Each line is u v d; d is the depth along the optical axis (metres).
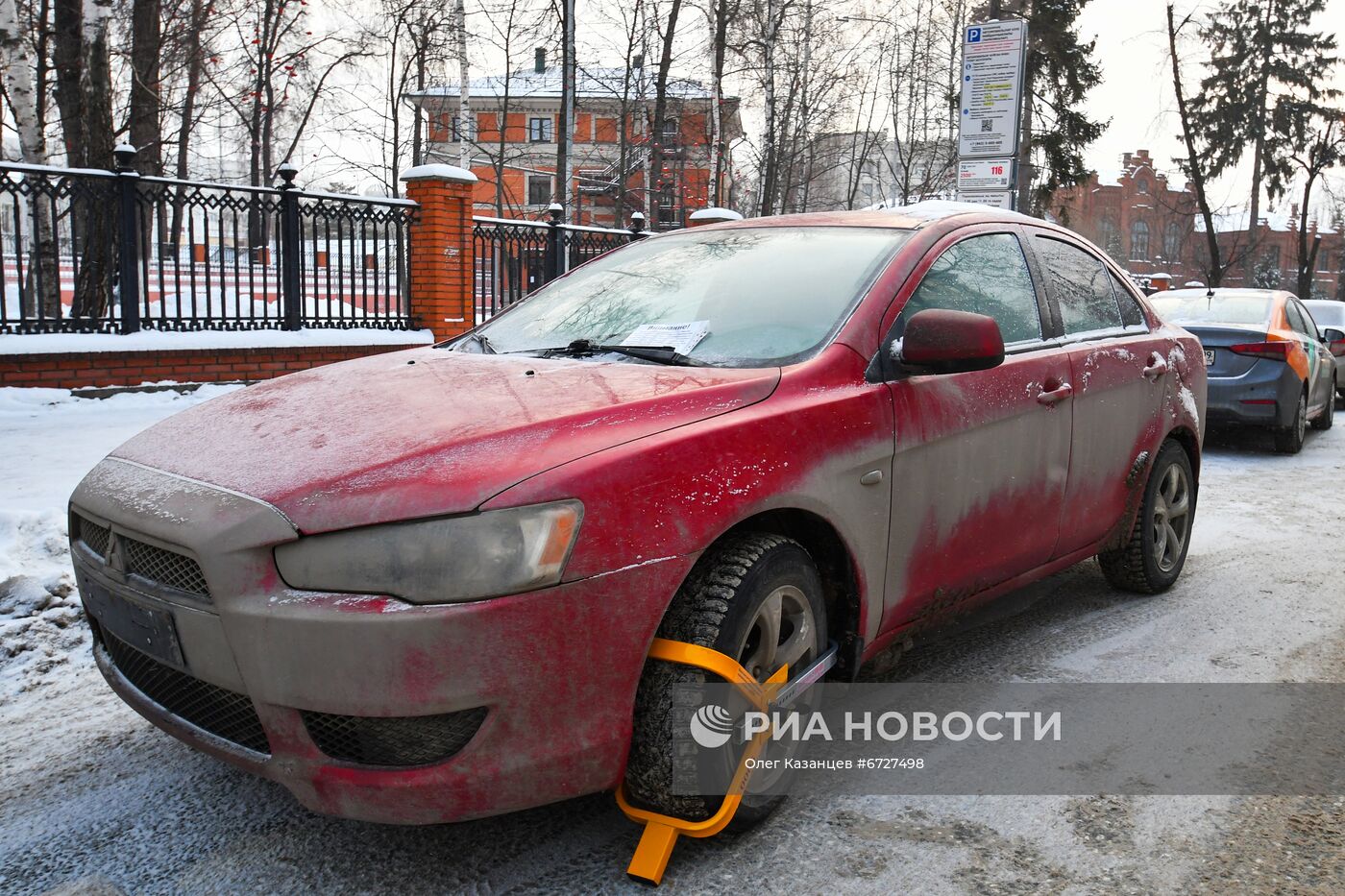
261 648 2.06
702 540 2.28
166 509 2.24
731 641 2.31
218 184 9.12
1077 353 3.77
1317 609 4.46
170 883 2.34
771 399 2.62
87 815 2.64
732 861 2.42
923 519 2.98
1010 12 27.05
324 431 2.43
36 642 3.81
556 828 2.57
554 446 2.22
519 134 51.78
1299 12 39.31
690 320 3.11
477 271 11.51
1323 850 2.50
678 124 30.23
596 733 2.18
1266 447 9.71
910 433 2.90
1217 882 2.37
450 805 2.08
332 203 9.98
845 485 2.67
